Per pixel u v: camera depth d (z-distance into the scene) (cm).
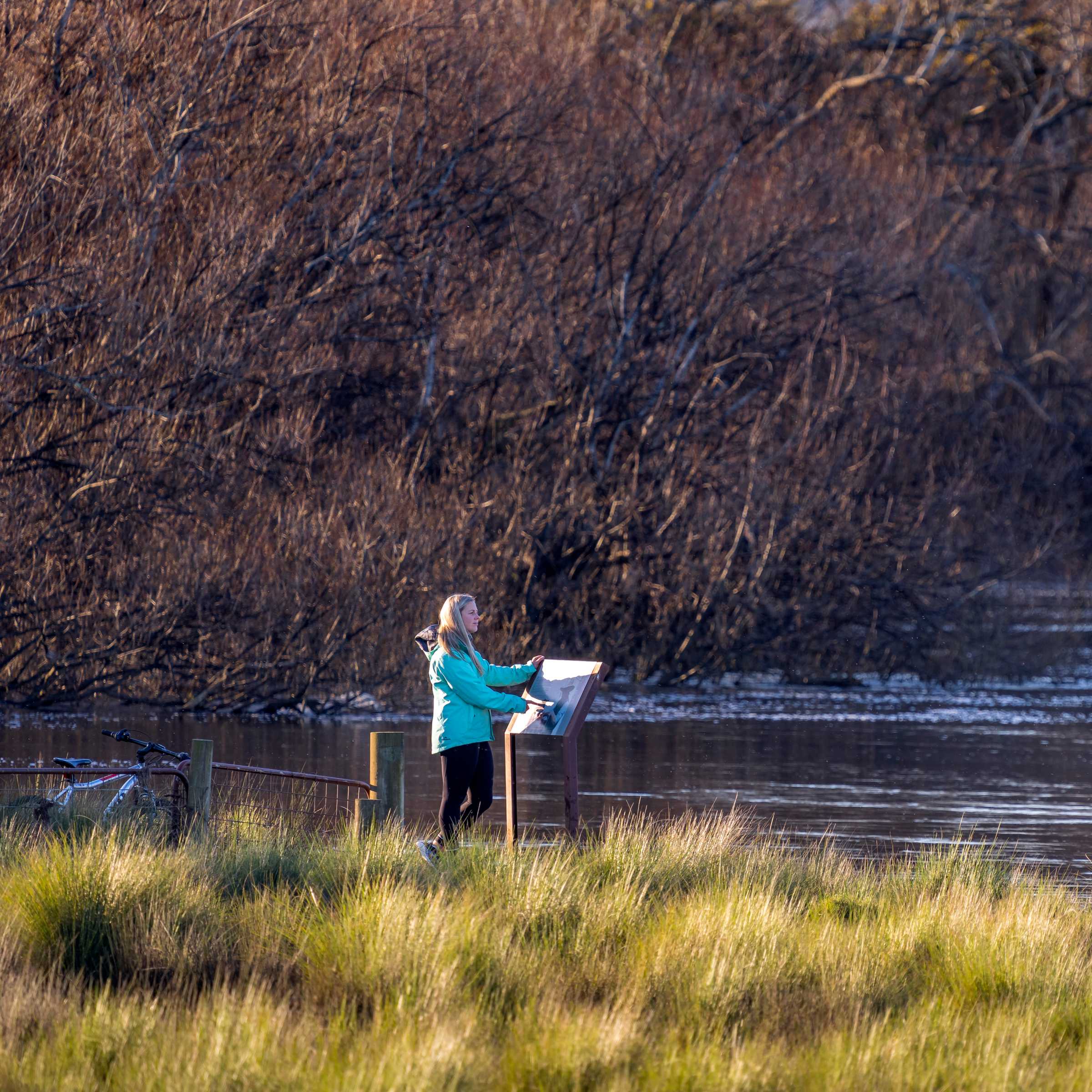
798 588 10062
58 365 7762
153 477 7788
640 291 10588
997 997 2425
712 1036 2122
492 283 10188
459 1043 1905
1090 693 9825
